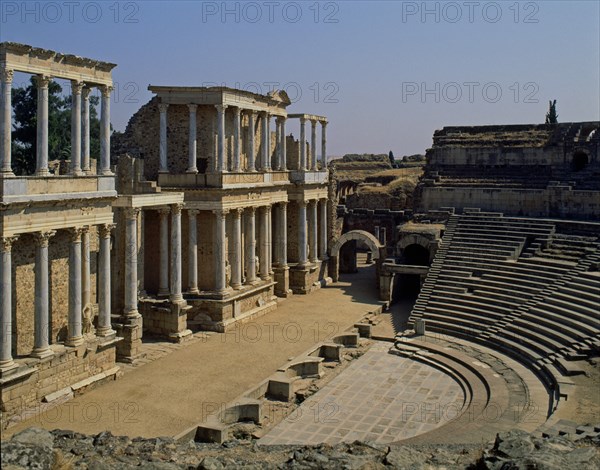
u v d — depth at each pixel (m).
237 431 31.25
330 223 69.69
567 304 43.91
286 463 21.05
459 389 37.62
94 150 76.38
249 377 37.88
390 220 78.06
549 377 36.03
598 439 22.38
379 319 52.75
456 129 75.69
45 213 31.91
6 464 18.86
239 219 51.03
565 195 61.50
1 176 29.53
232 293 49.75
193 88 48.19
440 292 51.59
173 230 45.03
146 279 49.31
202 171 52.50
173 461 21.33
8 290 30.28
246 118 56.28
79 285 34.44
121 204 40.50
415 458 21.23
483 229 59.25
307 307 56.22
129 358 40.06
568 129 69.50
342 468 20.44
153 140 51.34
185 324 45.84
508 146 69.94
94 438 23.05
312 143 65.56
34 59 31.17
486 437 28.66
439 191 68.00
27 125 69.19
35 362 31.81
